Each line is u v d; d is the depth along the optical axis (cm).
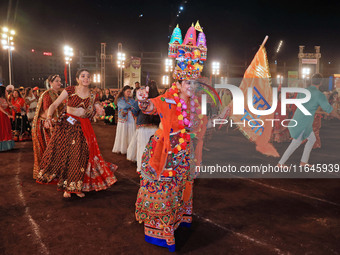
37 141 501
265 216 369
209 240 307
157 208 288
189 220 332
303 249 292
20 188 465
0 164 620
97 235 315
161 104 285
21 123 932
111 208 388
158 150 289
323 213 380
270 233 324
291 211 385
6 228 328
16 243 296
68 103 417
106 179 456
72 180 416
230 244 300
